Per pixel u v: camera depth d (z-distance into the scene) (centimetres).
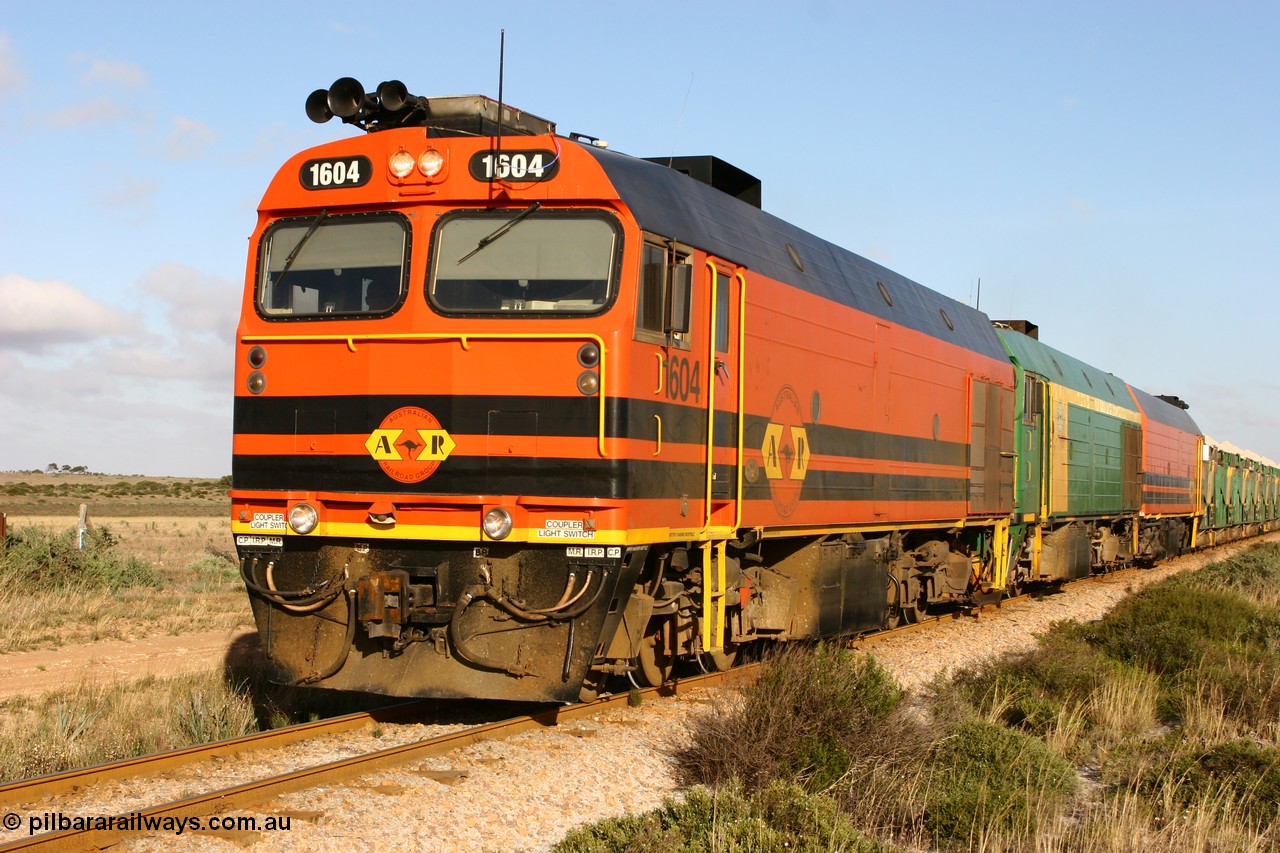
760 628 1190
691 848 597
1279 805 756
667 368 903
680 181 1007
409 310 866
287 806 654
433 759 768
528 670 839
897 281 1572
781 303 1141
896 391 1453
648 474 869
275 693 1019
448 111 938
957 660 1341
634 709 971
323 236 909
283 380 895
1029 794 734
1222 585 2214
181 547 3275
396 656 866
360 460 867
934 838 711
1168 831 712
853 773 778
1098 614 1948
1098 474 2606
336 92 916
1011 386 1952
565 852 600
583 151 867
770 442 1112
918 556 1661
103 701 962
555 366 836
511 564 846
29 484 10056
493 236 866
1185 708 1084
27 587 1734
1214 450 4366
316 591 879
